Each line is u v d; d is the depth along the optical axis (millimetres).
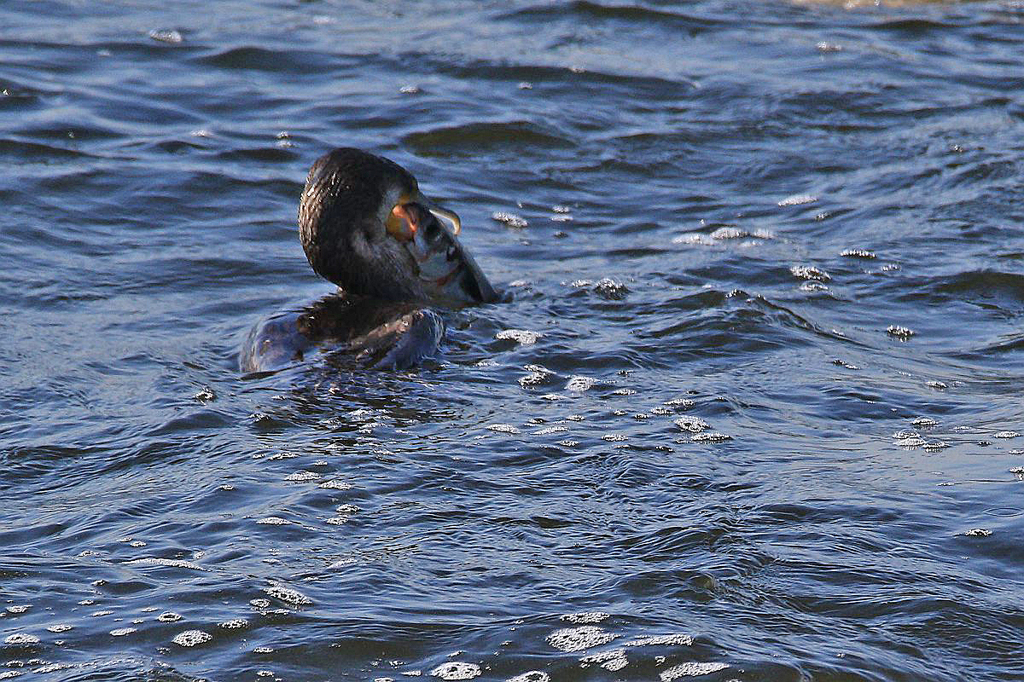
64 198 15109
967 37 23484
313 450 8773
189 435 9094
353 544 7320
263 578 6855
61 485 8344
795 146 18156
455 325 11625
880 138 18391
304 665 6082
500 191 16422
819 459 8648
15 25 22203
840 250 14227
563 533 7473
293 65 20844
